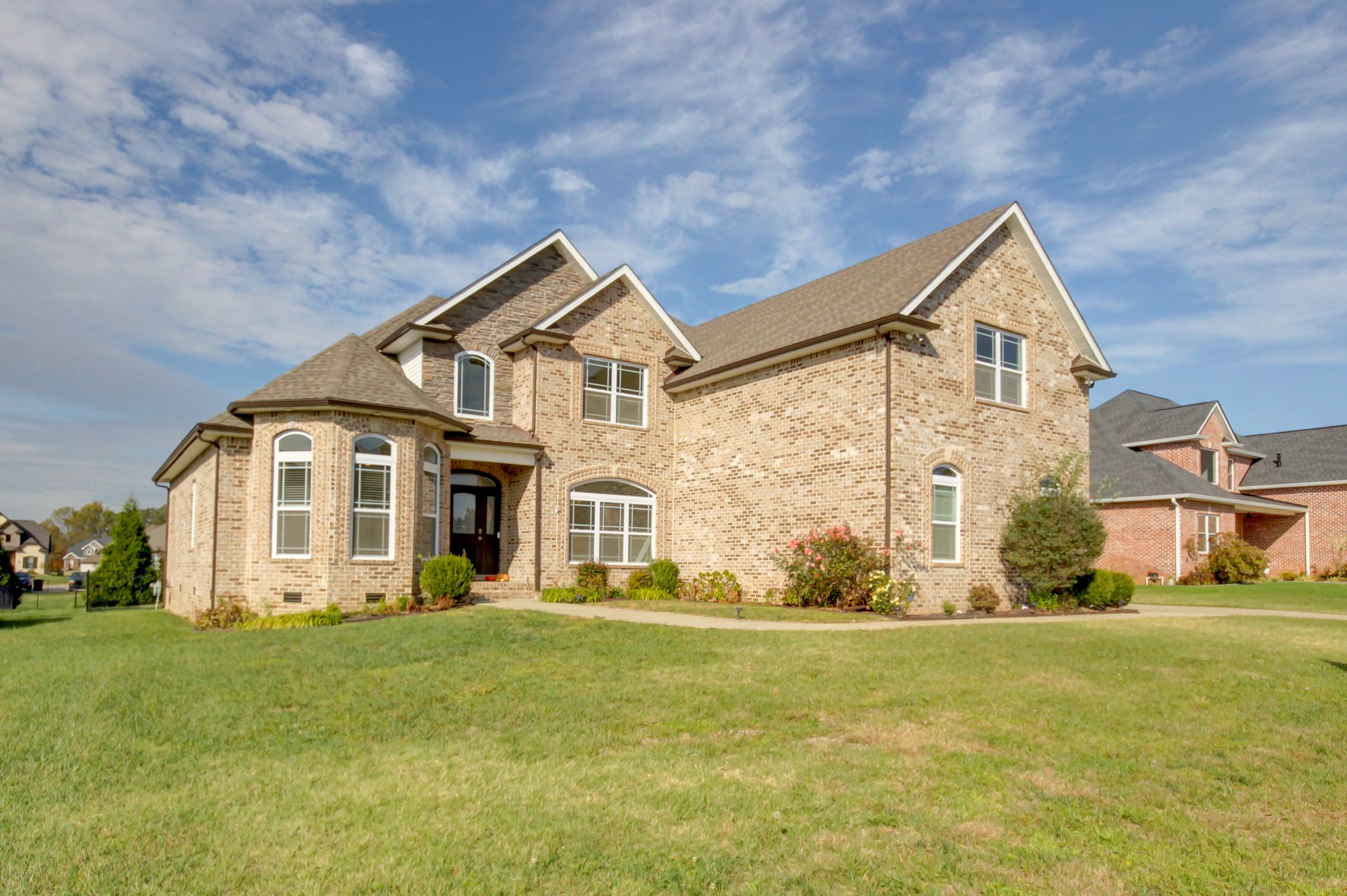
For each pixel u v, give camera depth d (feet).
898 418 58.03
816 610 58.29
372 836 17.97
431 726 27.09
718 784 21.40
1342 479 113.60
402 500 60.03
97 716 28.07
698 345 84.38
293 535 57.82
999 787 21.45
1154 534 101.96
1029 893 15.75
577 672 34.71
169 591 90.38
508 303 76.64
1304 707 30.04
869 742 25.52
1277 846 18.02
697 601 68.18
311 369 61.82
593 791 20.81
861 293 67.10
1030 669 36.09
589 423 73.87
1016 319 67.21
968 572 61.67
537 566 70.18
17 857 16.96
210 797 20.38
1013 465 65.62
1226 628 51.31
